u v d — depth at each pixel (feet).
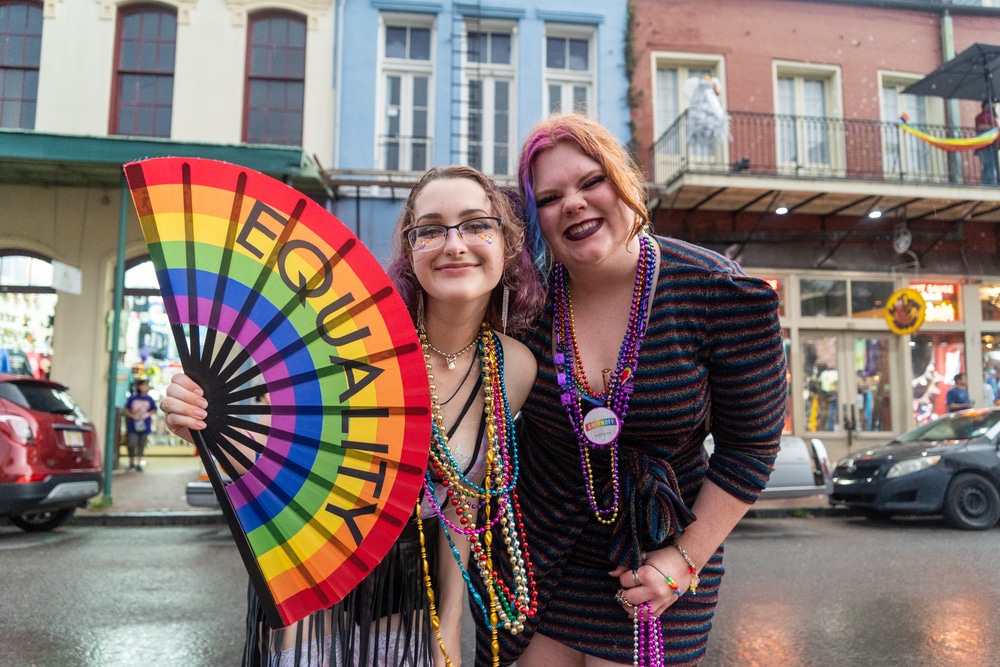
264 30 32.53
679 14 35.60
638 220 4.50
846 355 36.55
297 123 32.32
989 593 14.06
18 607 12.82
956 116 37.09
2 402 18.92
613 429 4.66
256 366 4.15
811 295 36.52
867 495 23.45
